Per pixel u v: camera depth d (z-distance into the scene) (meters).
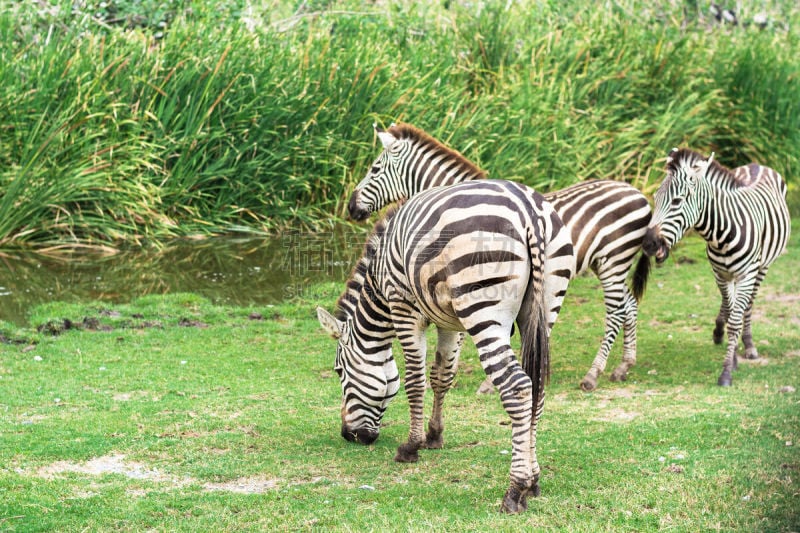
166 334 10.68
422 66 17.38
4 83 14.45
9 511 5.75
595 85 18.09
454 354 6.86
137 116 15.18
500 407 8.39
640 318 11.86
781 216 10.20
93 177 14.30
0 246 14.09
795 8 24.52
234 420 7.86
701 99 19.03
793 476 6.12
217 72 15.49
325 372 9.48
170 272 13.45
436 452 7.11
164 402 8.32
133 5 17.42
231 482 6.45
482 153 16.06
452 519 5.57
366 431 7.26
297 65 16.39
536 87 17.30
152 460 6.86
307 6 19.36
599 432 7.41
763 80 19.52
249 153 15.84
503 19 18.91
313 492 6.16
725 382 8.94
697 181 9.05
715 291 12.98
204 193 15.53
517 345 11.15
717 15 23.08
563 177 16.58
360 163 16.02
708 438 7.09
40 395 8.41
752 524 5.36
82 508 5.83
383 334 7.09
